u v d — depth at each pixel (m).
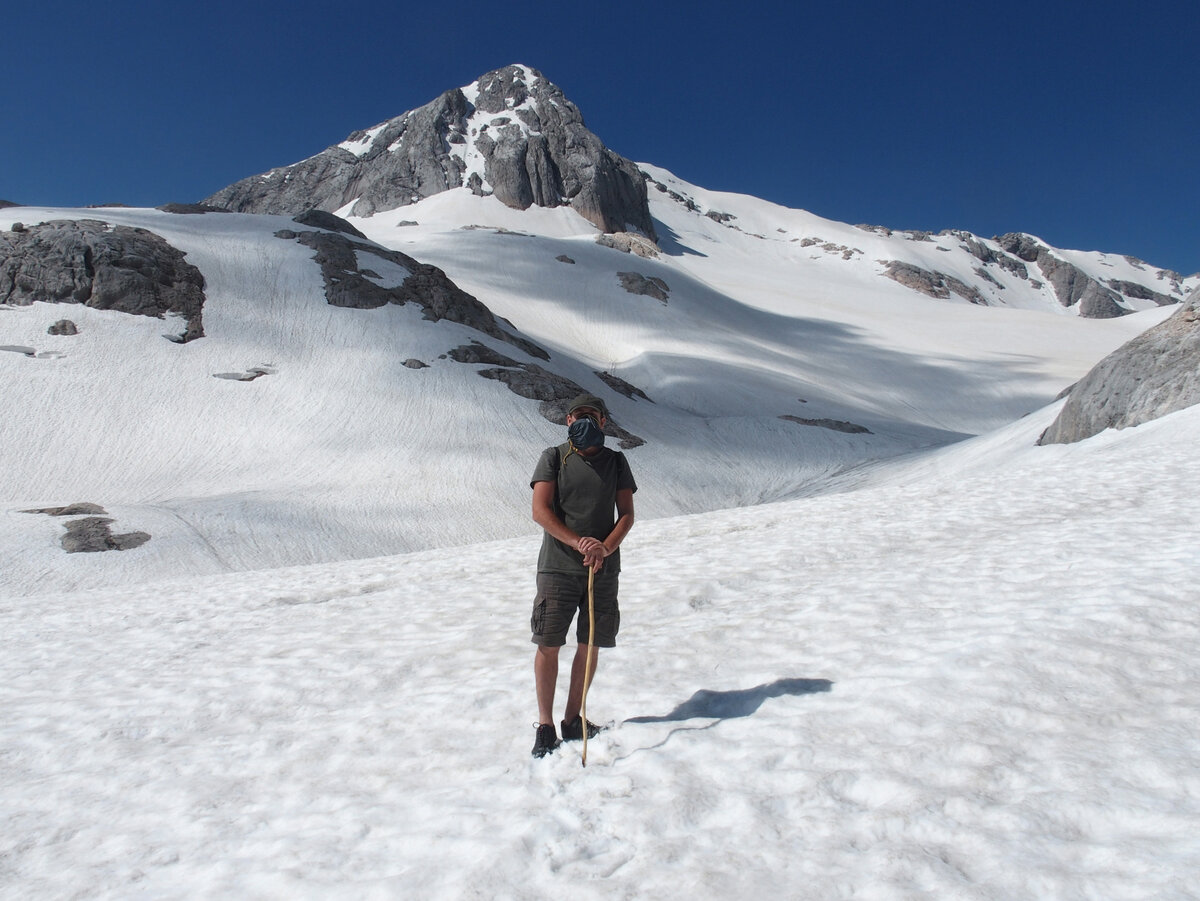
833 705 4.48
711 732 4.39
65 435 49.88
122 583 32.06
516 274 119.06
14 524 35.72
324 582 14.73
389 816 4.10
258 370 59.56
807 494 54.91
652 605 8.55
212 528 38.19
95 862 4.17
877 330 132.50
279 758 5.41
